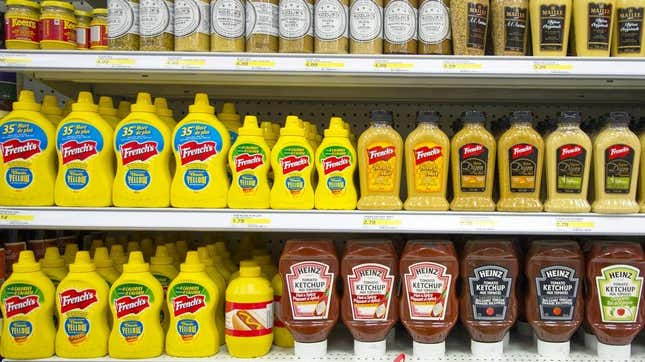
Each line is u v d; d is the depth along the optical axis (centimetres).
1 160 136
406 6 138
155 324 139
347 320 141
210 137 138
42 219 132
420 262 140
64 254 165
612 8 137
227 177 142
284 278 141
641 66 129
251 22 137
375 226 131
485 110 187
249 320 137
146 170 137
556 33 136
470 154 139
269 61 131
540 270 140
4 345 137
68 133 137
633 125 153
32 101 140
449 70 130
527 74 129
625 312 138
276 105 190
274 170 139
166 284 149
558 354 139
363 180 140
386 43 139
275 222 132
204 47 138
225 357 138
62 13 141
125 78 169
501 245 142
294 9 136
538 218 130
